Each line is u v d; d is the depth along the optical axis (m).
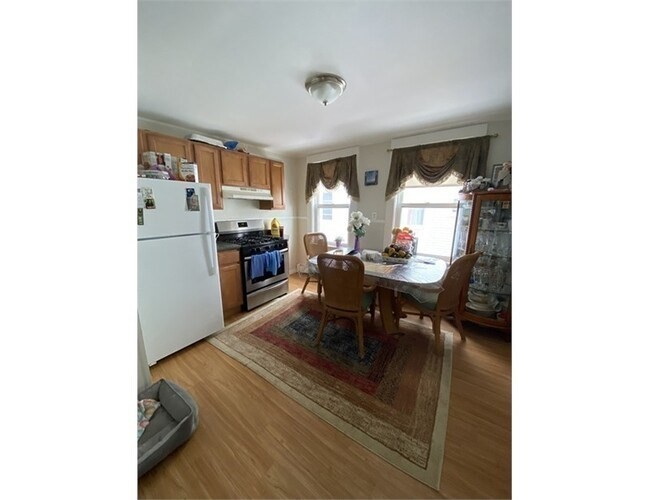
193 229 1.94
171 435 1.10
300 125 2.49
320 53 1.32
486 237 2.30
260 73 1.51
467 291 2.37
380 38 1.20
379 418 1.32
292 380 1.62
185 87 1.70
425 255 2.98
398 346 2.02
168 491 0.98
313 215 4.00
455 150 2.51
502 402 1.44
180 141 2.35
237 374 1.68
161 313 1.79
